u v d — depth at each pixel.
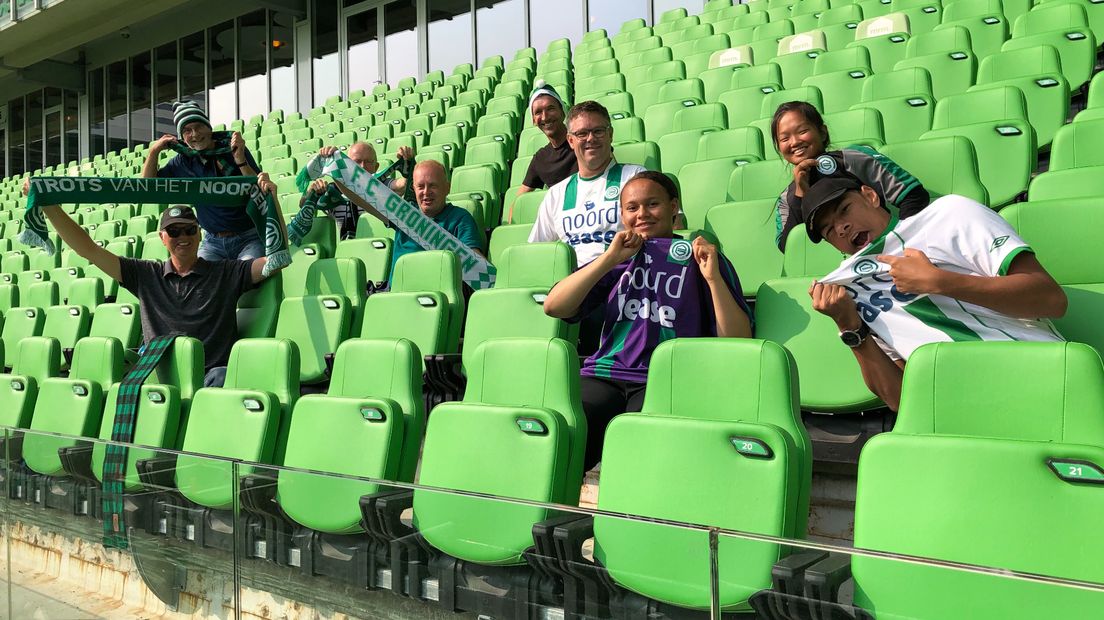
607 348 2.69
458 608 1.55
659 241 2.70
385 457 2.37
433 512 1.60
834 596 1.12
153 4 15.42
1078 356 1.57
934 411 1.70
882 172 2.79
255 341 3.14
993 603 1.01
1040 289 1.87
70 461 2.32
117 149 18.08
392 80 14.45
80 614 2.25
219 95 16.62
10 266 7.59
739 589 1.21
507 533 1.49
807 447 1.86
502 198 5.75
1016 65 4.69
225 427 2.83
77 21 15.83
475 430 2.15
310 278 4.16
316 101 15.33
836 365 2.39
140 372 3.36
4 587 2.54
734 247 3.36
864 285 2.07
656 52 7.94
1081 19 5.25
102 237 7.04
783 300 2.54
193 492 2.00
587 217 3.66
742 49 7.03
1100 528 1.33
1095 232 2.30
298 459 2.54
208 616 1.94
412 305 3.35
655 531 1.31
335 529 1.73
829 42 6.70
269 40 15.91
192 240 4.11
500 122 7.27
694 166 4.23
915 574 1.06
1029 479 1.41
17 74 17.75
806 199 2.16
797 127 3.18
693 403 2.04
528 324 2.94
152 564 2.07
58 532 2.35
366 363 2.75
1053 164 3.31
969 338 1.96
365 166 5.27
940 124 4.17
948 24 5.69
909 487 1.52
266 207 4.22
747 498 1.70
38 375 4.15
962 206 2.04
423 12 14.03
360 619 1.68
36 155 19.62
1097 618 0.94
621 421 1.91
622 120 5.60
